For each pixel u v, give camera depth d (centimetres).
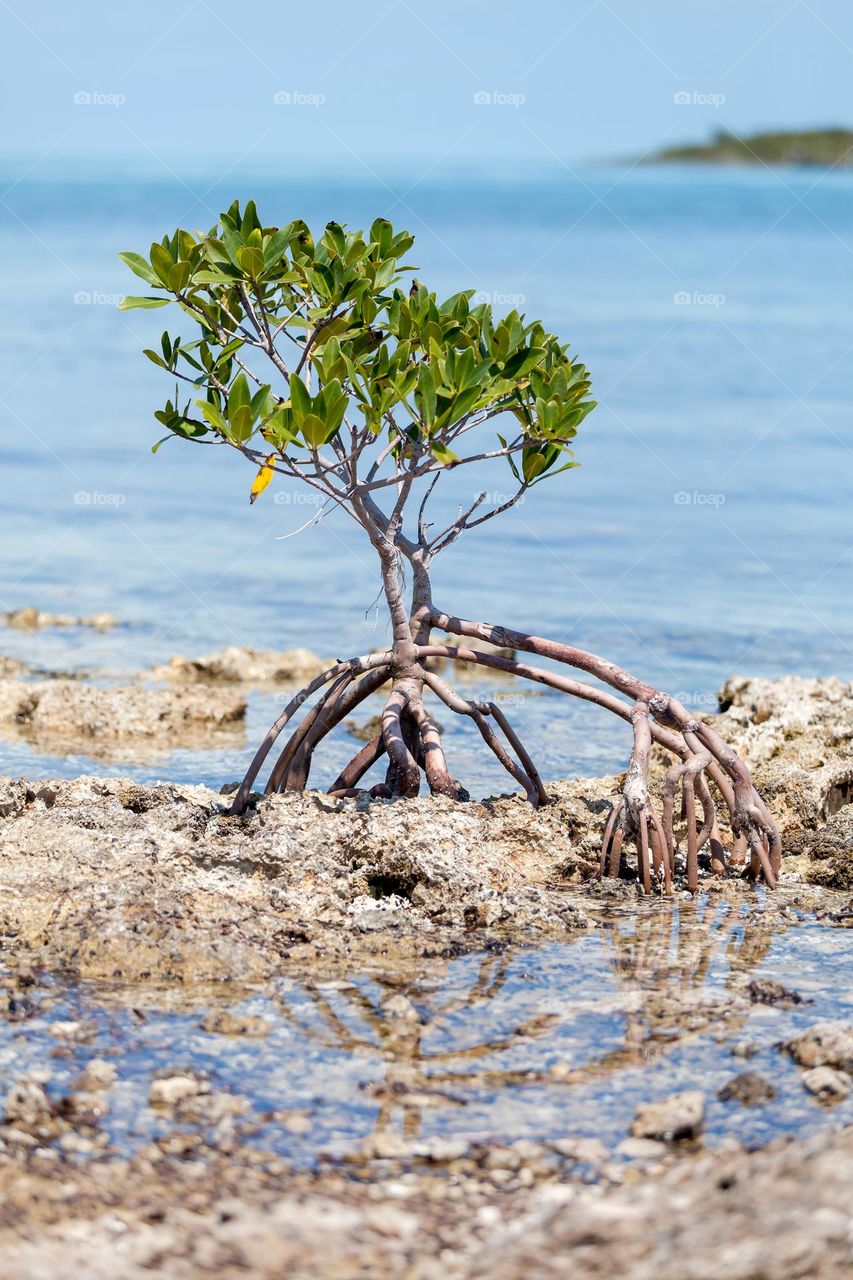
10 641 2266
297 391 1170
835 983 955
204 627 2377
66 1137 721
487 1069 816
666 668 2128
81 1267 598
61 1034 841
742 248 10925
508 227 12794
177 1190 674
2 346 5862
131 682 2041
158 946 959
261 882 1091
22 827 1144
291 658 2153
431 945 1009
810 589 2619
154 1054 822
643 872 1166
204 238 1227
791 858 1284
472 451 3888
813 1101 771
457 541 2984
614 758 1709
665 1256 582
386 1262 615
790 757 1562
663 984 950
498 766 1666
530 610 2452
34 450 3931
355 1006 902
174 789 1333
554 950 1015
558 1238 614
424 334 1227
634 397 4916
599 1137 738
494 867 1135
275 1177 691
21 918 995
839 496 3450
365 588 2652
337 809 1220
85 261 9175
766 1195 619
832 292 7938
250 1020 870
